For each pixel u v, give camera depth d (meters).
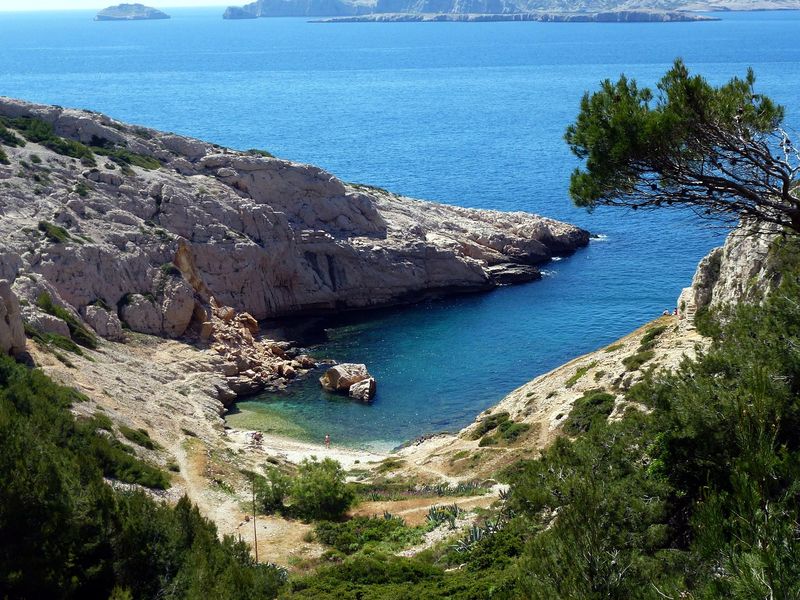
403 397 70.12
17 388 42.91
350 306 96.25
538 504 25.83
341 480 45.25
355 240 100.69
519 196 151.25
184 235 87.88
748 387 19.86
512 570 25.34
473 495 44.44
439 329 88.06
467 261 102.50
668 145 21.36
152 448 49.69
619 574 16.91
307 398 70.56
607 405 49.44
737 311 27.33
